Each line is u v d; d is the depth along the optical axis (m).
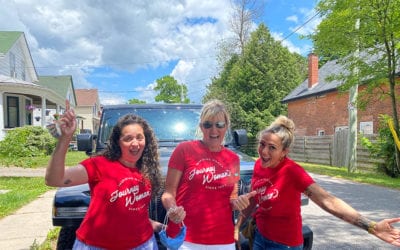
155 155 2.64
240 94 32.44
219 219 2.60
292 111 30.19
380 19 11.59
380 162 14.21
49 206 7.51
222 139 2.73
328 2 12.39
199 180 2.60
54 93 25.22
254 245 2.94
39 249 4.58
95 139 5.17
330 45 12.84
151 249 2.58
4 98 22.73
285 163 2.78
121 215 2.42
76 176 2.33
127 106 5.28
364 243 5.20
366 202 8.19
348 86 13.52
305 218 6.70
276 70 32.41
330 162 19.05
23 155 12.36
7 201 7.78
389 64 12.16
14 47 26.56
